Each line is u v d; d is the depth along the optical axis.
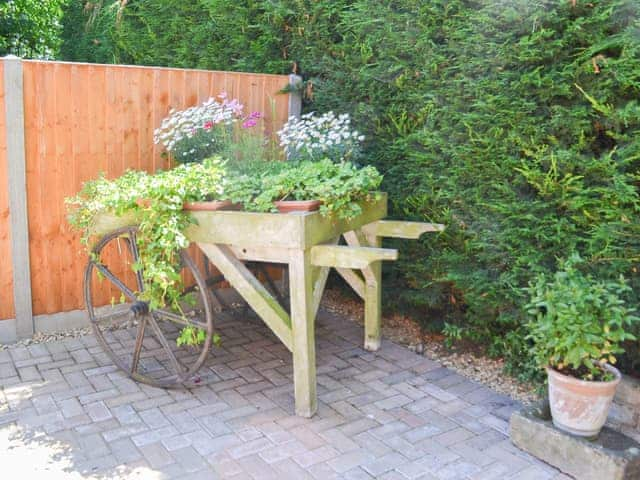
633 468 2.59
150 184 3.25
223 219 3.18
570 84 3.15
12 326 4.15
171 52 6.38
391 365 3.94
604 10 3.01
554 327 2.73
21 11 9.30
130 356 3.98
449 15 3.68
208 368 3.85
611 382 2.65
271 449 2.88
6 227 4.02
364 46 4.23
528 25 3.23
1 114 3.87
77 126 4.18
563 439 2.74
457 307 4.19
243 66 5.36
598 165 3.04
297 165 3.98
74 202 3.69
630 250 3.01
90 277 3.73
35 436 2.96
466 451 2.91
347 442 2.97
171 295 3.46
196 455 2.82
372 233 3.92
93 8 7.61
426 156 3.85
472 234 3.77
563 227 3.24
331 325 4.68
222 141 4.34
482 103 3.40
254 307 3.26
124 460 2.76
